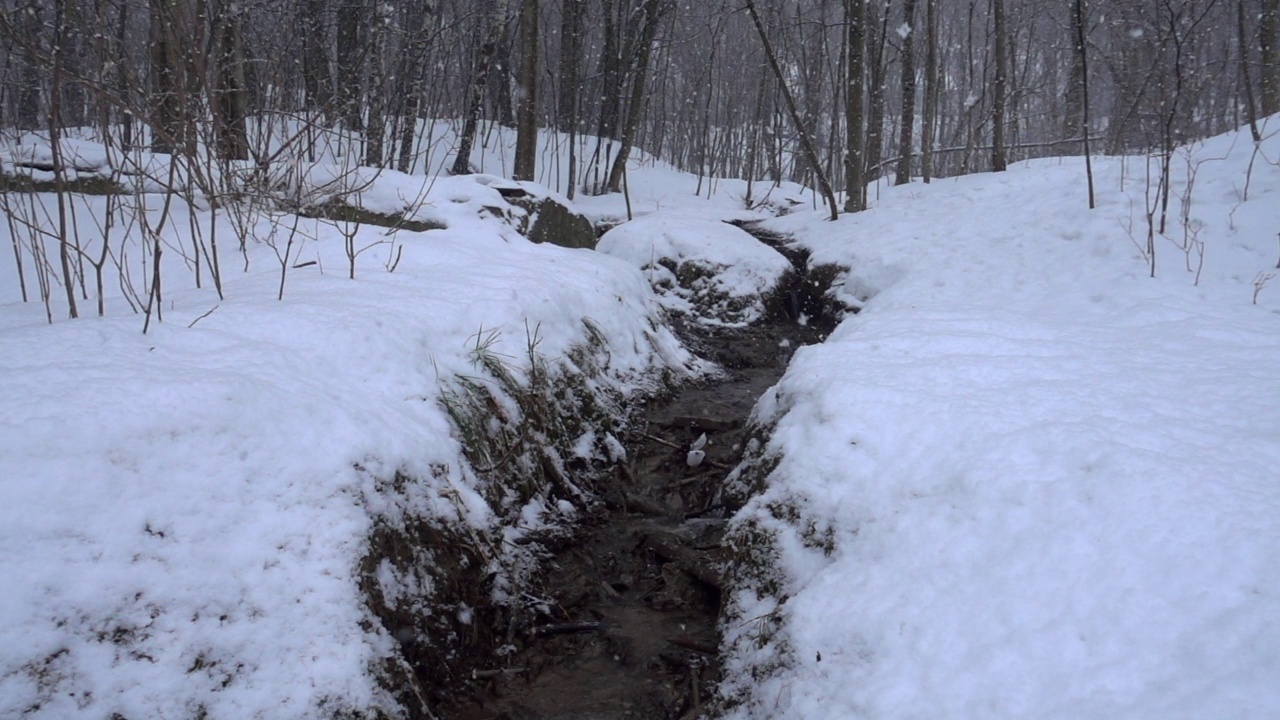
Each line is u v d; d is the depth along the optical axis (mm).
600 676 3914
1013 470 3520
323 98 10914
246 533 3074
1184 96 11523
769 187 16828
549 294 6387
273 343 4133
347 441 3605
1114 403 4070
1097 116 24234
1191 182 7977
